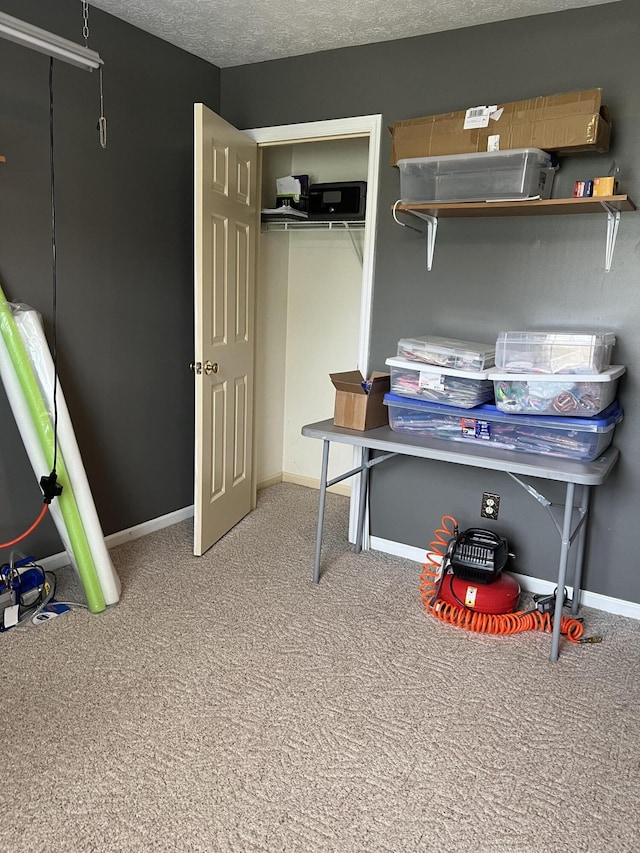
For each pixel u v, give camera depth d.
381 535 3.34
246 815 1.64
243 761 1.83
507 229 2.80
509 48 2.69
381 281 3.14
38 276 2.70
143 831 1.58
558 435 2.43
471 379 2.54
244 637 2.47
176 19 2.82
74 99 2.73
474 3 2.53
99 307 2.99
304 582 2.95
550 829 1.64
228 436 3.40
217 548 3.29
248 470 3.75
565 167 2.61
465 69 2.79
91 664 2.25
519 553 2.99
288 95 3.26
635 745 1.96
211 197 2.93
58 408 2.54
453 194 2.60
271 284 4.13
